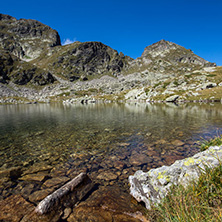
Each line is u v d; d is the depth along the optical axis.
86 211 4.92
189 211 3.49
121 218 4.61
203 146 9.05
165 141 12.62
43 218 4.59
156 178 5.29
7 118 30.33
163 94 99.50
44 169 8.23
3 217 4.73
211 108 38.44
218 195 3.36
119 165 8.44
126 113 34.00
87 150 11.13
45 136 15.52
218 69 150.88
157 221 4.12
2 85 172.12
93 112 38.34
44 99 149.88
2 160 9.61
